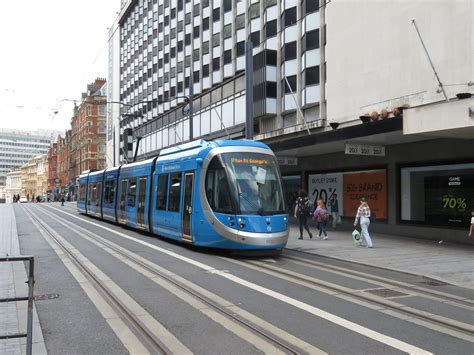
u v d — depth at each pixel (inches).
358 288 360.5
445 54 631.8
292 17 1045.2
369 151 745.6
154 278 384.8
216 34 1572.3
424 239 703.1
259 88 1138.7
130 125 2534.5
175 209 607.8
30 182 6215.6
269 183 532.4
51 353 211.2
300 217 708.7
